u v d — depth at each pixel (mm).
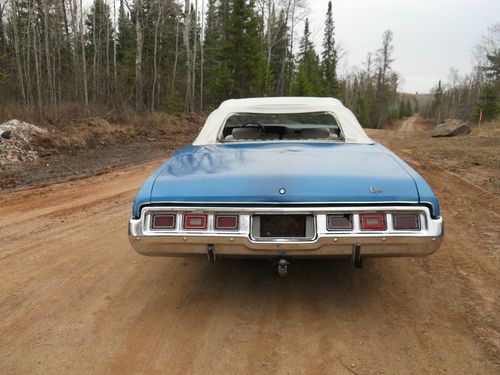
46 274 3426
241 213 2279
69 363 2211
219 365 2189
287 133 3711
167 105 31797
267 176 2375
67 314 2752
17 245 4164
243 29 35375
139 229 2361
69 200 6195
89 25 41281
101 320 2670
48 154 10828
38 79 24531
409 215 2260
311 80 54656
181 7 33562
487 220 4848
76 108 17734
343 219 2256
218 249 2330
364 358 2225
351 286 3127
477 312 2691
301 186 2283
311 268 3465
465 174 8164
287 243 2268
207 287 3146
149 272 3451
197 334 2492
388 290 3049
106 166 9734
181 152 3064
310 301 2896
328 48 63562
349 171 2445
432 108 123562
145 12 35094
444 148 13375
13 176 8188
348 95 88125
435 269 3418
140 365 2195
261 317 2688
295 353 2285
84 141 12969
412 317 2650
